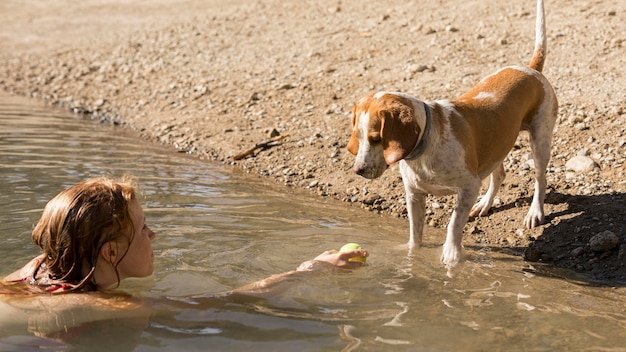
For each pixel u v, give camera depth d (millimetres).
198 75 10617
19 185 6430
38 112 10062
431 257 5227
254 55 10961
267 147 7965
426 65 9148
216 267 4770
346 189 6883
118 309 3900
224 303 4109
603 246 5324
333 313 4070
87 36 13953
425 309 4211
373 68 9500
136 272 4105
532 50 9062
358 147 4809
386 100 4750
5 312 3822
